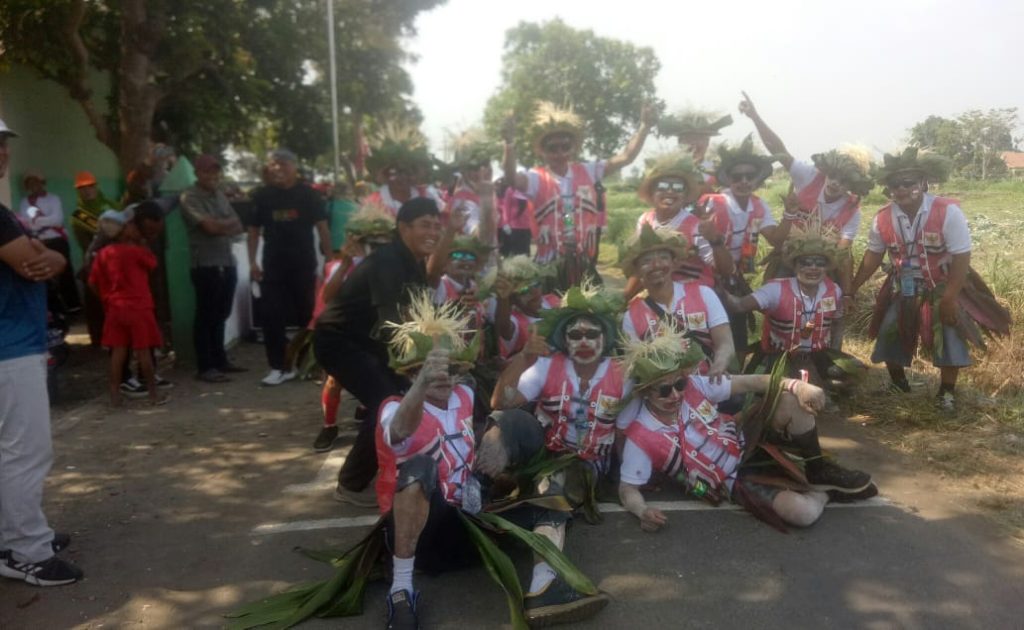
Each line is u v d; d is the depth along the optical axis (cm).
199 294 765
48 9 1131
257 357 877
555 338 448
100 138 1309
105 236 740
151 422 654
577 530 444
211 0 1531
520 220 685
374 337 437
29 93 1282
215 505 493
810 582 388
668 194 571
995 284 816
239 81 1723
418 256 459
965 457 532
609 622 359
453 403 393
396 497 354
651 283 501
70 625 367
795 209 626
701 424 456
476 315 520
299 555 429
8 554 402
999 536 429
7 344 378
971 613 361
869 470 520
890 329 619
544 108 679
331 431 586
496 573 358
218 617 372
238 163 2534
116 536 454
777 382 454
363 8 2214
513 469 436
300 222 765
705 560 410
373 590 391
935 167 578
